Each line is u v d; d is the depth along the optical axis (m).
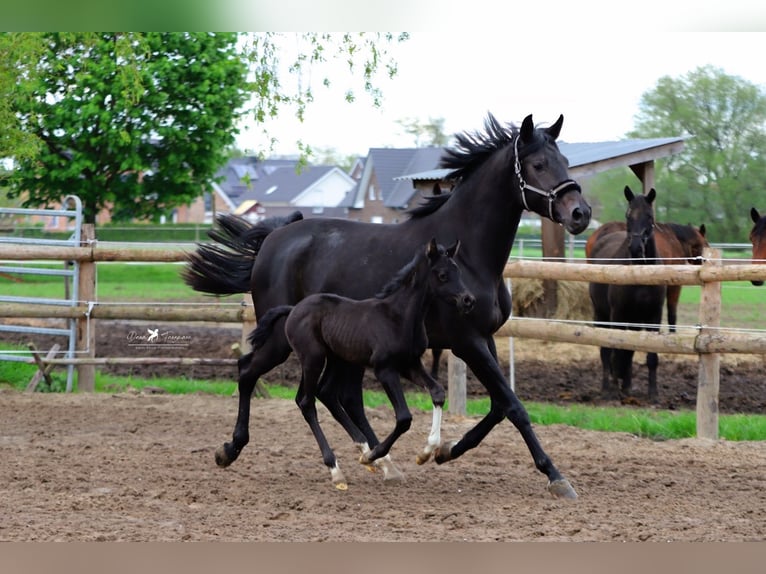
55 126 37.47
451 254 8.73
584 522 7.84
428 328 9.23
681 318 24.22
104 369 18.59
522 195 9.09
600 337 12.63
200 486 9.18
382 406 14.34
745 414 14.10
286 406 14.20
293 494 8.96
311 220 10.44
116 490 8.90
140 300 28.28
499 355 19.62
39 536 7.16
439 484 9.46
